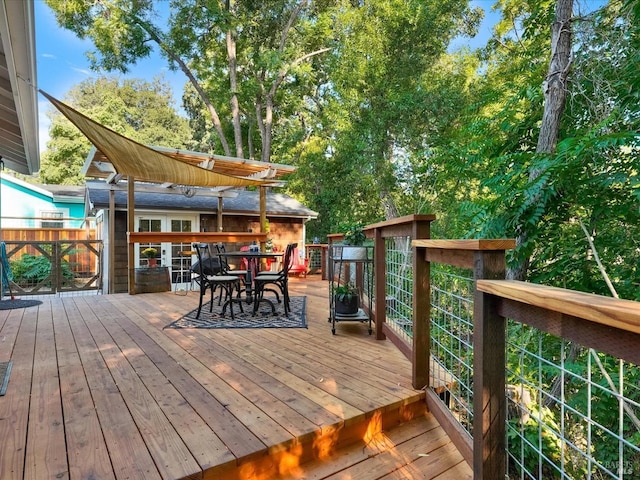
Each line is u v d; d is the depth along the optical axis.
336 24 13.36
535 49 5.35
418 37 10.70
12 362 2.85
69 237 10.71
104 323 4.27
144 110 24.78
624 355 0.87
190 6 13.09
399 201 10.77
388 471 1.75
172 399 2.17
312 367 2.75
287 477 1.69
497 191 4.10
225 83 14.84
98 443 1.69
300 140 16.22
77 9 12.09
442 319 2.38
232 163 7.08
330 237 5.48
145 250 8.12
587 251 3.87
